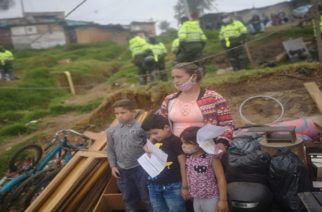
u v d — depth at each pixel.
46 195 3.14
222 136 2.25
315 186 2.80
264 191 2.69
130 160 2.84
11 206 4.23
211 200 2.29
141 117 5.20
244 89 6.10
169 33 19.48
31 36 27.47
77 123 7.10
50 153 4.50
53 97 11.73
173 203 2.47
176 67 2.39
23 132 7.31
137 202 3.03
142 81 8.47
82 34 30.75
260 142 3.23
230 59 8.12
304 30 11.55
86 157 3.74
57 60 21.25
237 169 2.90
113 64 19.94
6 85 12.14
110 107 7.12
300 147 3.14
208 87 6.36
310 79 5.78
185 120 2.42
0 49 13.05
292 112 5.13
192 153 2.33
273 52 10.80
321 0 6.64
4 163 5.48
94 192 3.59
